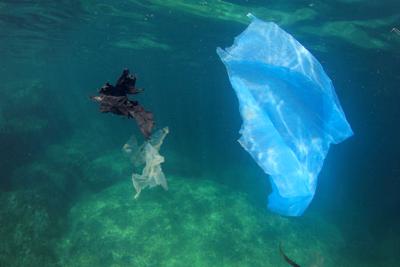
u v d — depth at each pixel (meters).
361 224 23.83
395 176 37.84
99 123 33.03
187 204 17.34
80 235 15.48
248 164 31.89
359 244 19.52
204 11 19.02
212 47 28.62
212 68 43.41
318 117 2.86
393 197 30.72
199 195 18.17
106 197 18.12
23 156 24.42
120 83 2.55
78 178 22.16
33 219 16.12
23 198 17.66
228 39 24.80
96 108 35.84
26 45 32.66
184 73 53.56
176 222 16.05
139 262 13.99
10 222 15.62
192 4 17.98
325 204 27.05
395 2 14.12
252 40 2.97
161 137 2.98
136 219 16.06
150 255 14.30
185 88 89.50
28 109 27.34
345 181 34.84
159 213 16.47
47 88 29.77
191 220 16.30
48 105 28.66
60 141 27.53
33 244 14.66
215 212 17.00
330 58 26.56
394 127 73.31
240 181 27.00
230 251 14.93
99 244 14.75
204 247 14.91
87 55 40.72
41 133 26.20
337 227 21.56
